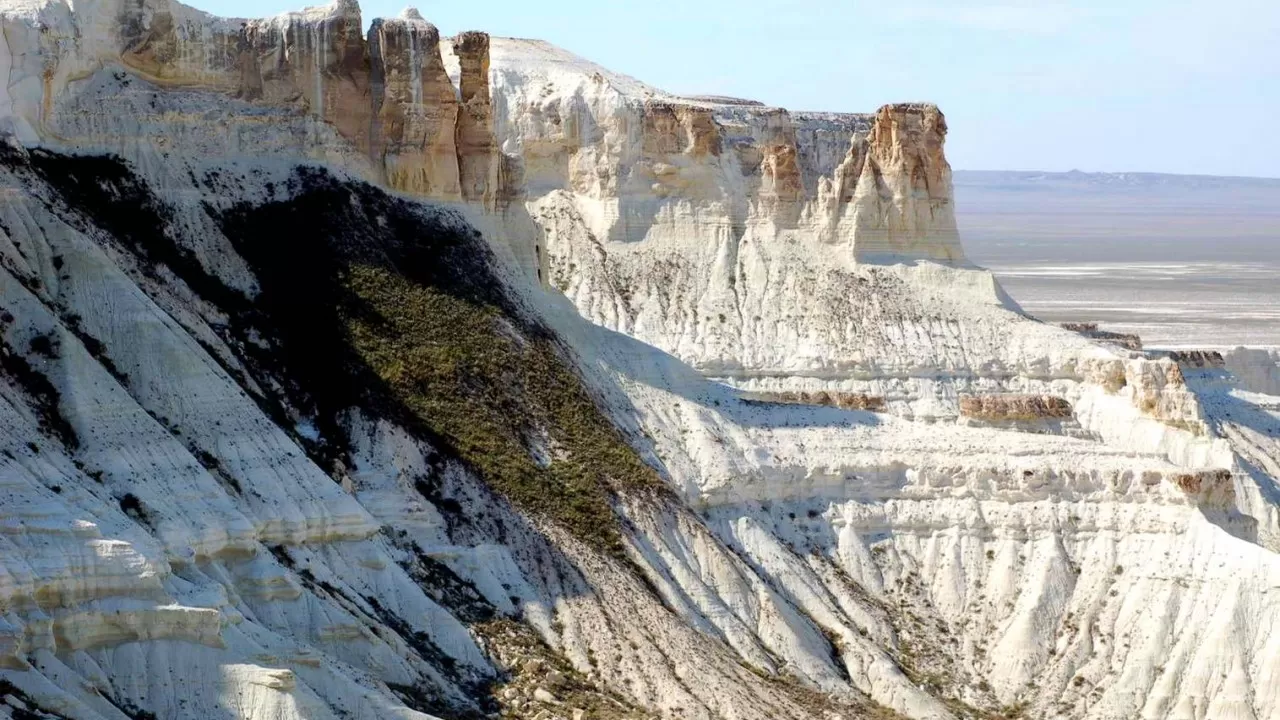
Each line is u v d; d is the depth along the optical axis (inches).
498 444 6456.7
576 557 6166.3
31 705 4293.8
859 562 7066.9
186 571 4972.9
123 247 6067.9
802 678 6353.3
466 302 6939.0
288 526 5442.9
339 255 6702.8
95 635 4559.5
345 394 6195.9
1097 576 6973.4
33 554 4510.3
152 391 5487.2
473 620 5728.3
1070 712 6540.4
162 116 6594.5
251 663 4702.3
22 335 5206.7
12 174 5846.5
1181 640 6688.0
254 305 6363.2
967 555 7096.5
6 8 6289.4
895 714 6314.0
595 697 5585.6
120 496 5022.1
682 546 6614.2
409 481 6082.7
